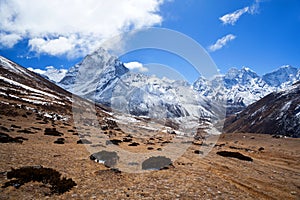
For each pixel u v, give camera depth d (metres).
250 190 14.67
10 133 29.78
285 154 39.72
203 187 13.84
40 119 52.31
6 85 85.00
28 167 13.24
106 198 11.03
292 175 21.58
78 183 12.71
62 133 37.44
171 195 12.05
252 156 35.50
